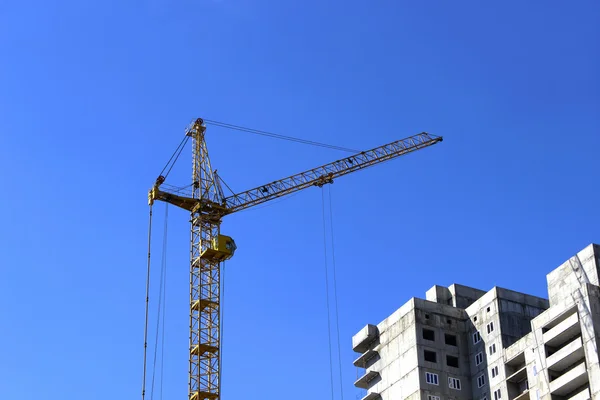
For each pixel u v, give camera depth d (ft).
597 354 524.52
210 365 596.70
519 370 574.97
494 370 597.11
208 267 623.77
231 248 624.59
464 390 609.42
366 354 648.79
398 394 616.39
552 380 548.72
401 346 628.69
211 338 602.85
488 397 595.88
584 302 542.16
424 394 599.98
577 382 535.19
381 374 636.89
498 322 605.73
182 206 645.92
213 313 610.65
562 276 572.51
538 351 562.66
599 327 533.14
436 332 625.41
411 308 631.97
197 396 585.63
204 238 634.43
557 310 558.97
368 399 637.30
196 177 651.25
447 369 613.93
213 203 644.27
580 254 566.36
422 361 611.88
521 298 619.67
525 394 563.07
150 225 641.40
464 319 635.25
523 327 609.01
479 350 614.75
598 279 551.59
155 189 639.35
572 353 538.88
